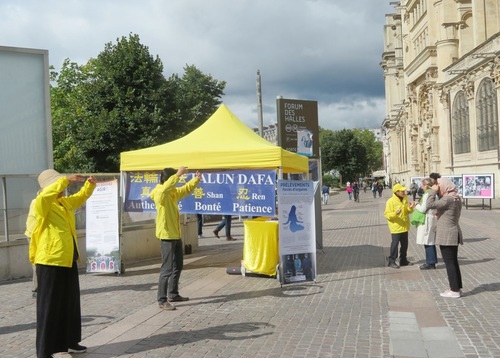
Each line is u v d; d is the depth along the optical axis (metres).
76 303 5.79
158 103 31.22
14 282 10.91
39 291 5.52
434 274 10.44
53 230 5.55
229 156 10.62
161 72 31.67
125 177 11.75
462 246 14.41
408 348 5.79
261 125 23.44
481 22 45.12
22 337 6.68
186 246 14.88
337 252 14.23
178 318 7.33
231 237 18.44
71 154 38.34
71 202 5.80
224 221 18.62
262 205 10.48
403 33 74.75
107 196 11.22
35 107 13.36
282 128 14.64
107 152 30.84
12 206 11.37
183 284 9.92
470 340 6.04
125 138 30.48
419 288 9.11
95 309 8.05
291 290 9.12
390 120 102.25
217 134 11.60
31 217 8.30
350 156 102.75
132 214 13.35
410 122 71.62
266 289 9.23
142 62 30.92
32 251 5.62
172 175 8.04
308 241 9.51
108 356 5.75
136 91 31.11
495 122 38.53
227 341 6.20
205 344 6.11
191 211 11.10
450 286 8.26
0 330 7.04
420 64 60.66
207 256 14.13
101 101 30.80
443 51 50.94
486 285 9.08
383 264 11.91
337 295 8.66
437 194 8.23
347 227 22.30
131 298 8.81
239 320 7.16
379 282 9.75
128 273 11.55
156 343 6.19
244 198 10.66
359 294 8.71
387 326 6.74
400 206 11.36
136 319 7.32
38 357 5.49
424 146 63.62
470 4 49.78
